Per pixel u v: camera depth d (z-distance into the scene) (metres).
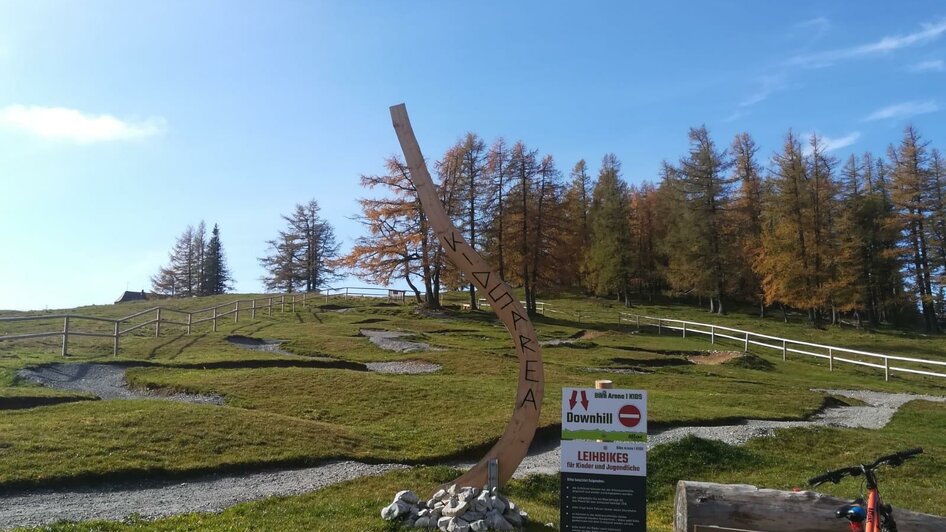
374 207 47.16
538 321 47.59
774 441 15.39
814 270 51.66
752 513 7.18
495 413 16.36
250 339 30.62
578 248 54.00
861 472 5.52
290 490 10.05
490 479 8.33
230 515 8.34
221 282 96.31
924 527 7.01
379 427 14.83
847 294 52.06
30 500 9.16
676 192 65.38
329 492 9.92
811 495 7.15
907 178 56.91
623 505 6.90
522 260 50.28
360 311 47.56
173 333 31.03
